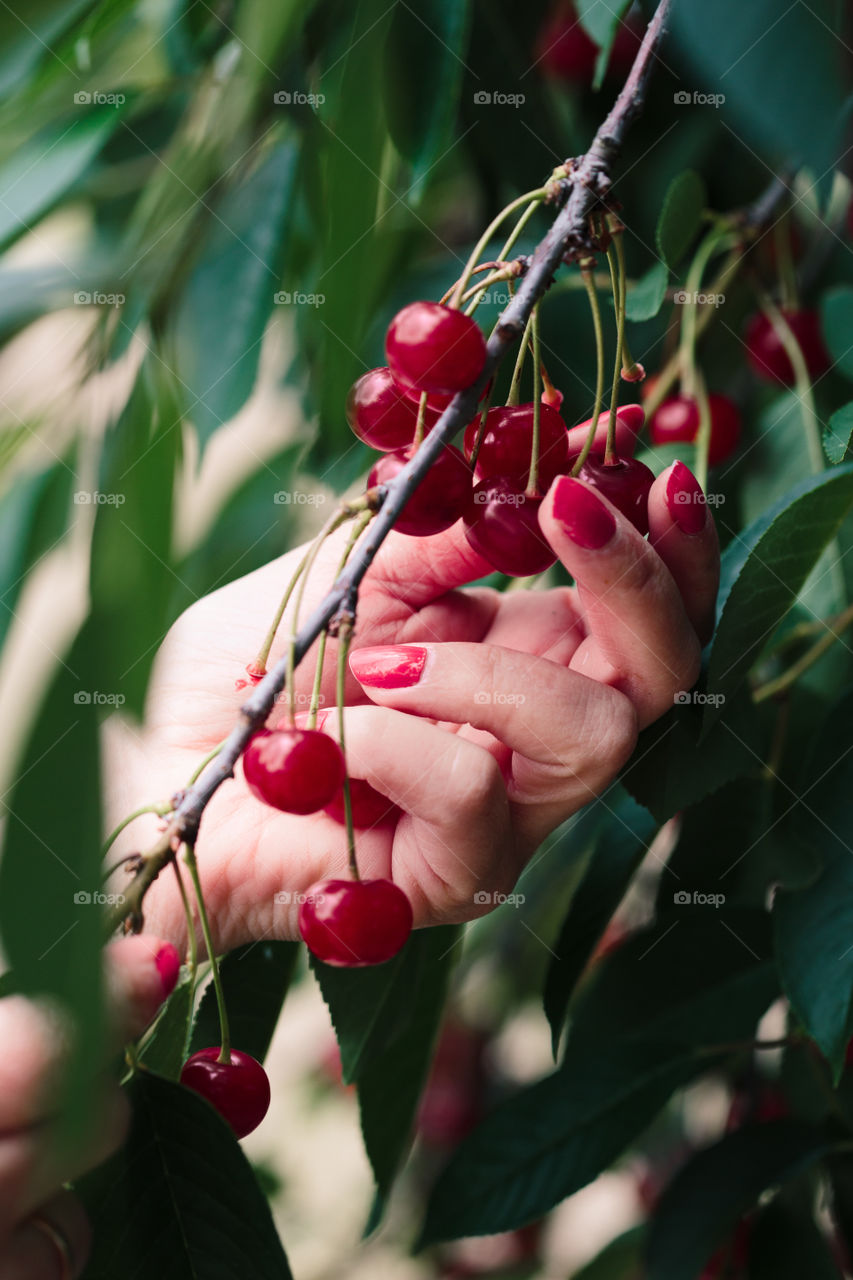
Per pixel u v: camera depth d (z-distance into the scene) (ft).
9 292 1.44
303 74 1.64
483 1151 1.94
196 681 1.75
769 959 1.94
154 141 1.97
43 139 1.58
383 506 1.41
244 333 1.82
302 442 2.15
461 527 1.73
